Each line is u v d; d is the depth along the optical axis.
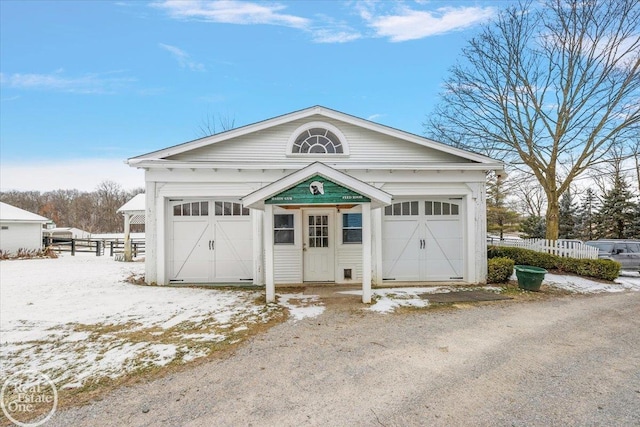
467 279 9.27
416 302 7.15
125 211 15.98
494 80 15.98
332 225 9.27
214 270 9.34
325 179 6.83
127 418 2.96
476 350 4.54
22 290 8.46
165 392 3.42
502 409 3.05
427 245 9.46
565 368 3.97
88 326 5.54
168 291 8.32
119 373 3.86
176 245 9.33
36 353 4.43
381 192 6.78
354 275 9.23
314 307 6.74
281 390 3.44
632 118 13.45
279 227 9.23
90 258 17.78
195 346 4.67
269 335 5.12
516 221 30.98
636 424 2.81
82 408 3.13
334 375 3.78
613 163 17.02
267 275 7.14
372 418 2.92
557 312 6.56
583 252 11.22
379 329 5.41
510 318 6.10
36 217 18.75
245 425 2.83
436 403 3.17
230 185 9.15
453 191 9.33
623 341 4.94
